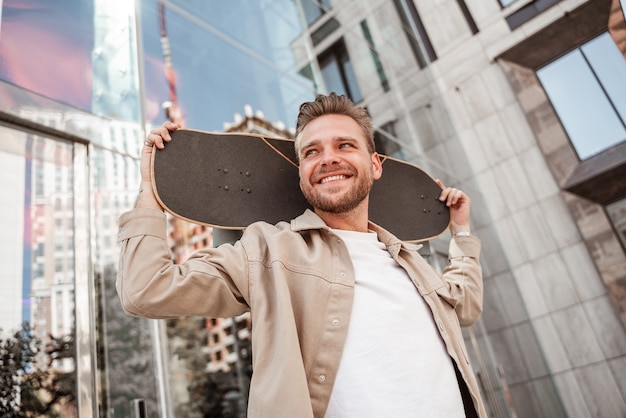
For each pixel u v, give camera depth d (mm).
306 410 707
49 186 2119
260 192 1226
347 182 1069
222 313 903
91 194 2195
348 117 1176
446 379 884
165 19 3301
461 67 7070
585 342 5301
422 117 6402
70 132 2197
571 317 5465
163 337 2240
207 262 893
